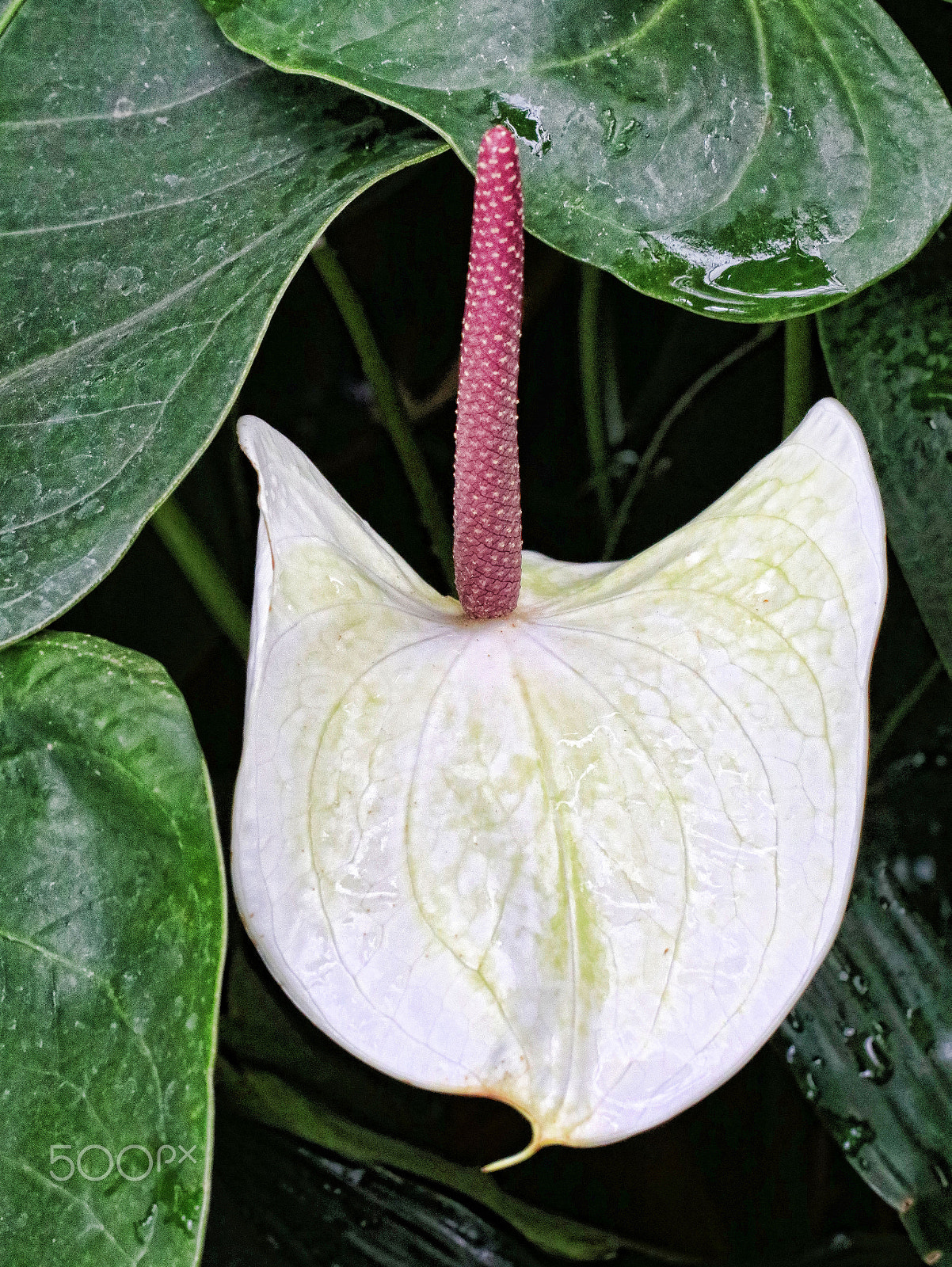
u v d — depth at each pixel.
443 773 0.44
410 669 0.45
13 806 0.45
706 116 0.46
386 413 0.60
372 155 0.47
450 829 0.44
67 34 0.46
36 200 0.46
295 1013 0.57
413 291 0.67
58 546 0.45
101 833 0.45
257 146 0.47
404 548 0.64
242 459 0.61
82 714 0.45
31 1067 0.44
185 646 0.61
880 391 0.51
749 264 0.46
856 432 0.45
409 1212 0.55
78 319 0.47
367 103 0.47
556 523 0.66
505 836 0.44
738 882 0.44
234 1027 0.56
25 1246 0.44
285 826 0.43
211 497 0.61
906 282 0.51
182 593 0.60
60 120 0.46
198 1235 0.44
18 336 0.47
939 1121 0.51
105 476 0.46
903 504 0.50
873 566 0.44
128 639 0.60
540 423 0.67
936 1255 0.50
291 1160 0.55
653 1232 0.61
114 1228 0.44
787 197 0.46
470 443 0.46
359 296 0.61
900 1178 0.51
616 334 0.66
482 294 0.45
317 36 0.45
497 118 0.45
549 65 0.46
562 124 0.45
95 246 0.47
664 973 0.44
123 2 0.47
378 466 0.65
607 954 0.44
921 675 0.56
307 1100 0.56
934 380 0.51
